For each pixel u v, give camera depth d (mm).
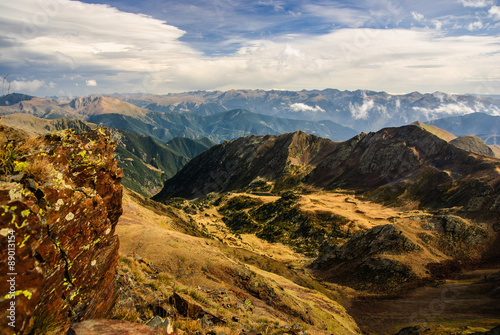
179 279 33406
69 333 5703
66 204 6898
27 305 4953
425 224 88125
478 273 68188
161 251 38469
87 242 7887
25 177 6105
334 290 72062
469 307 52594
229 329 12914
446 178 163625
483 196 113375
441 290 61719
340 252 92938
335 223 136375
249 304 30719
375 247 83625
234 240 123750
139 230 44188
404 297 62500
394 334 46875
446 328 38344
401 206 159125
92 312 8133
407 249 78875
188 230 94750
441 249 79062
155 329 6695
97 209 8312
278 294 38125
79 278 7477
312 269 92188
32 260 5258
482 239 80438
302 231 136875
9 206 5094
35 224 5527
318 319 39812
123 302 10898
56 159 7367
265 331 17062
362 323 53438
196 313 14164
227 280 36312
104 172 9094
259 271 61906
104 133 9617
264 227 153250
